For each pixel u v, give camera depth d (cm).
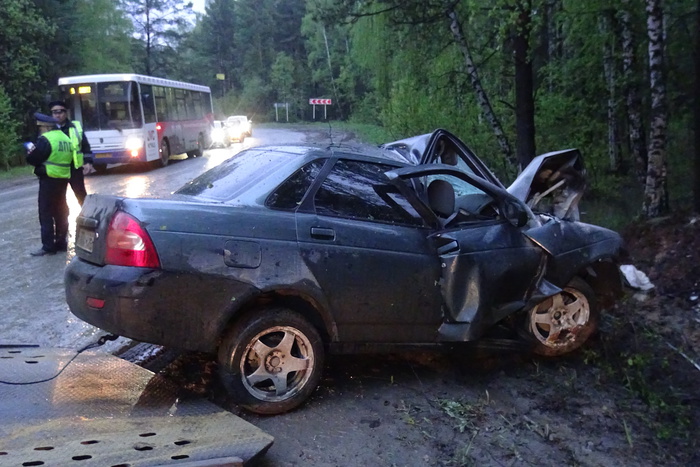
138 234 359
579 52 1426
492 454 376
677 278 691
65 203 838
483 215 485
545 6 1128
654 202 930
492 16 1127
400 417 409
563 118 1488
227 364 378
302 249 389
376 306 416
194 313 363
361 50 1783
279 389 394
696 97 848
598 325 556
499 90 1623
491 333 489
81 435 317
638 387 475
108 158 1934
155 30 6456
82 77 1923
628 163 1617
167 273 357
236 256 372
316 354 400
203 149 2830
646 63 1220
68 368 403
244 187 411
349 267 402
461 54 1427
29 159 802
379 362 494
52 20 2725
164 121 2223
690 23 1118
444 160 536
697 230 764
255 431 342
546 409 436
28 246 882
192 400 381
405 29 1426
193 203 383
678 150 1245
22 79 2500
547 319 495
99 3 3259
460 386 464
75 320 565
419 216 448
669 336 575
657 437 407
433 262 435
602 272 531
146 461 289
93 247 380
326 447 368
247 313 384
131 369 412
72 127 841
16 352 435
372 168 447
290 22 5206
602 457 382
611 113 1460
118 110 1939
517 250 467
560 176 571
